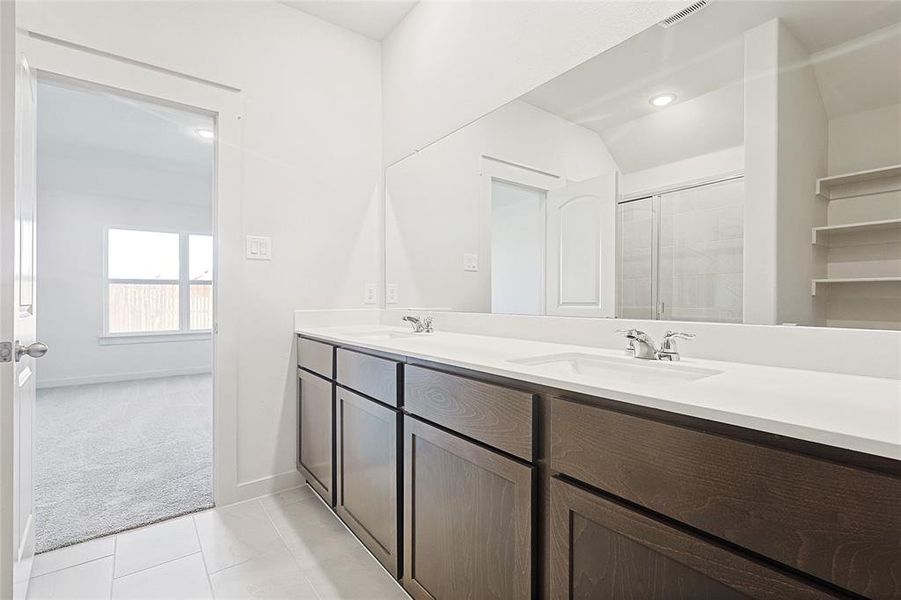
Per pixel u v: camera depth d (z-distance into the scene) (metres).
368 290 2.53
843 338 0.96
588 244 1.52
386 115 2.56
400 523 1.36
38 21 1.64
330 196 2.39
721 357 1.16
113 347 5.11
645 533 0.73
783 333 1.05
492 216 1.87
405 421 1.33
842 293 0.96
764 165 1.09
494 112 1.85
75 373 4.87
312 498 2.10
